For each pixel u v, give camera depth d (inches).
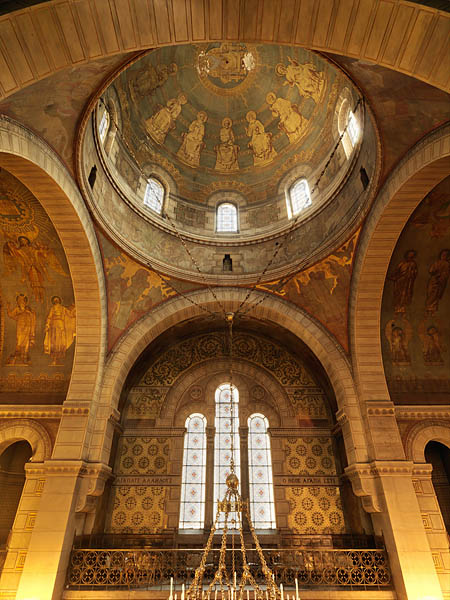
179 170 601.3
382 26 199.9
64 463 391.9
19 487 466.6
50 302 454.6
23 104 263.4
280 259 519.8
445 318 466.3
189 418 557.3
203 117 608.4
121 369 463.5
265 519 495.2
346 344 475.5
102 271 448.8
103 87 303.3
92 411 427.8
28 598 333.4
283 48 533.0
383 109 312.8
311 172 553.9
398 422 433.4
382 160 357.1
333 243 459.8
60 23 192.5
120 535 474.0
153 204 553.3
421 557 357.7
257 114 605.0
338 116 497.4
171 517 487.2
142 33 207.0
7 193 361.1
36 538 359.3
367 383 443.2
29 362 457.7
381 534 393.7
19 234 404.5
